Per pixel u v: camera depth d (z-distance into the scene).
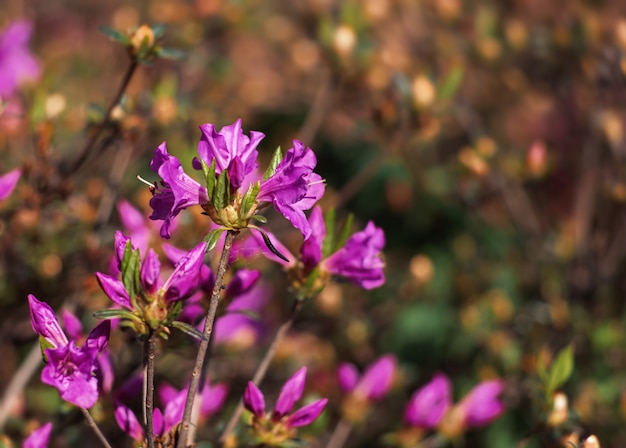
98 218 0.85
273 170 0.53
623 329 1.03
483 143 1.07
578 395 0.96
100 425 0.69
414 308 1.12
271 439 0.60
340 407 0.78
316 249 0.59
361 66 0.99
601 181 1.17
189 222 0.73
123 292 0.53
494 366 1.04
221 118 1.15
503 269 1.15
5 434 0.77
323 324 1.05
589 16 1.17
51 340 0.53
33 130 0.80
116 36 0.71
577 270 1.09
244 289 0.60
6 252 0.84
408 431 0.73
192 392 0.54
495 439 1.00
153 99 0.84
